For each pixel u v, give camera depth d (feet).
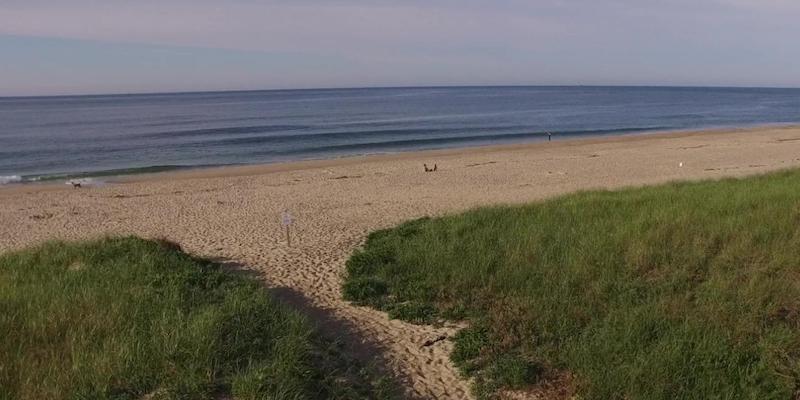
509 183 70.59
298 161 102.78
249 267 33.35
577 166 85.81
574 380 17.67
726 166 82.28
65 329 19.80
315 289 28.68
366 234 42.04
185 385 16.33
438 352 20.94
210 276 27.50
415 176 77.51
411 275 28.35
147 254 30.78
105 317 20.49
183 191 69.31
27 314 21.08
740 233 29.30
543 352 19.51
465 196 60.85
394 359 20.39
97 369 16.81
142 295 23.17
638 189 51.24
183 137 148.15
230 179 79.00
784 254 25.84
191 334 18.67
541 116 235.40
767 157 92.53
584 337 19.76
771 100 430.61
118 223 51.13
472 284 26.27
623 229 31.19
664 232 30.30
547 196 58.54
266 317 21.15
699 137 135.85
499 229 34.45
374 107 314.55
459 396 17.95
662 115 245.24
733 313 20.56
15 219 54.29
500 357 19.69
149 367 17.16
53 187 77.05
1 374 16.56
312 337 20.83
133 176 86.58
